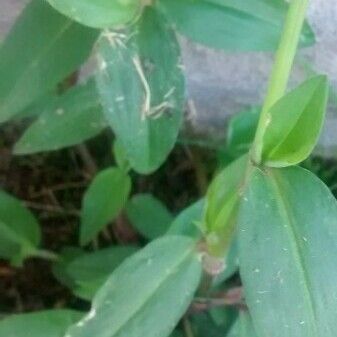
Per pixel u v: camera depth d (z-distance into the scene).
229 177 0.10
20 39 0.12
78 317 0.12
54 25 0.12
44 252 0.16
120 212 0.16
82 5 0.10
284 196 0.09
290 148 0.09
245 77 0.16
